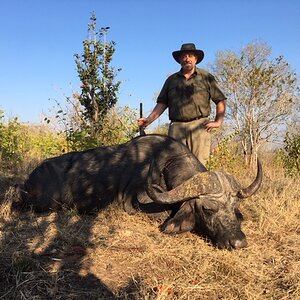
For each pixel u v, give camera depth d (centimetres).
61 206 377
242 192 298
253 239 309
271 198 402
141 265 254
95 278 236
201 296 221
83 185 372
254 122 847
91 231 309
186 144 408
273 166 745
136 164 368
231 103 876
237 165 605
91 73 701
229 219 288
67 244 280
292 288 230
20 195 380
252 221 349
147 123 416
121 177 367
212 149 638
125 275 241
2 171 532
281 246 295
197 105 402
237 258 266
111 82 712
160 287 224
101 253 268
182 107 404
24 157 632
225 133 873
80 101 696
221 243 283
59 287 224
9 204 363
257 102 845
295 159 689
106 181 370
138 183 356
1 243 269
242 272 248
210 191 294
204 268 249
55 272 238
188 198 299
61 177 380
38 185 380
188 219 300
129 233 304
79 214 368
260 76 823
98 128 668
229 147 670
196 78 404
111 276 239
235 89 860
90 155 392
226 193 296
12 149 619
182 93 403
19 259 242
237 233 282
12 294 214
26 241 282
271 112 852
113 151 387
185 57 398
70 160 393
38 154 670
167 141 373
